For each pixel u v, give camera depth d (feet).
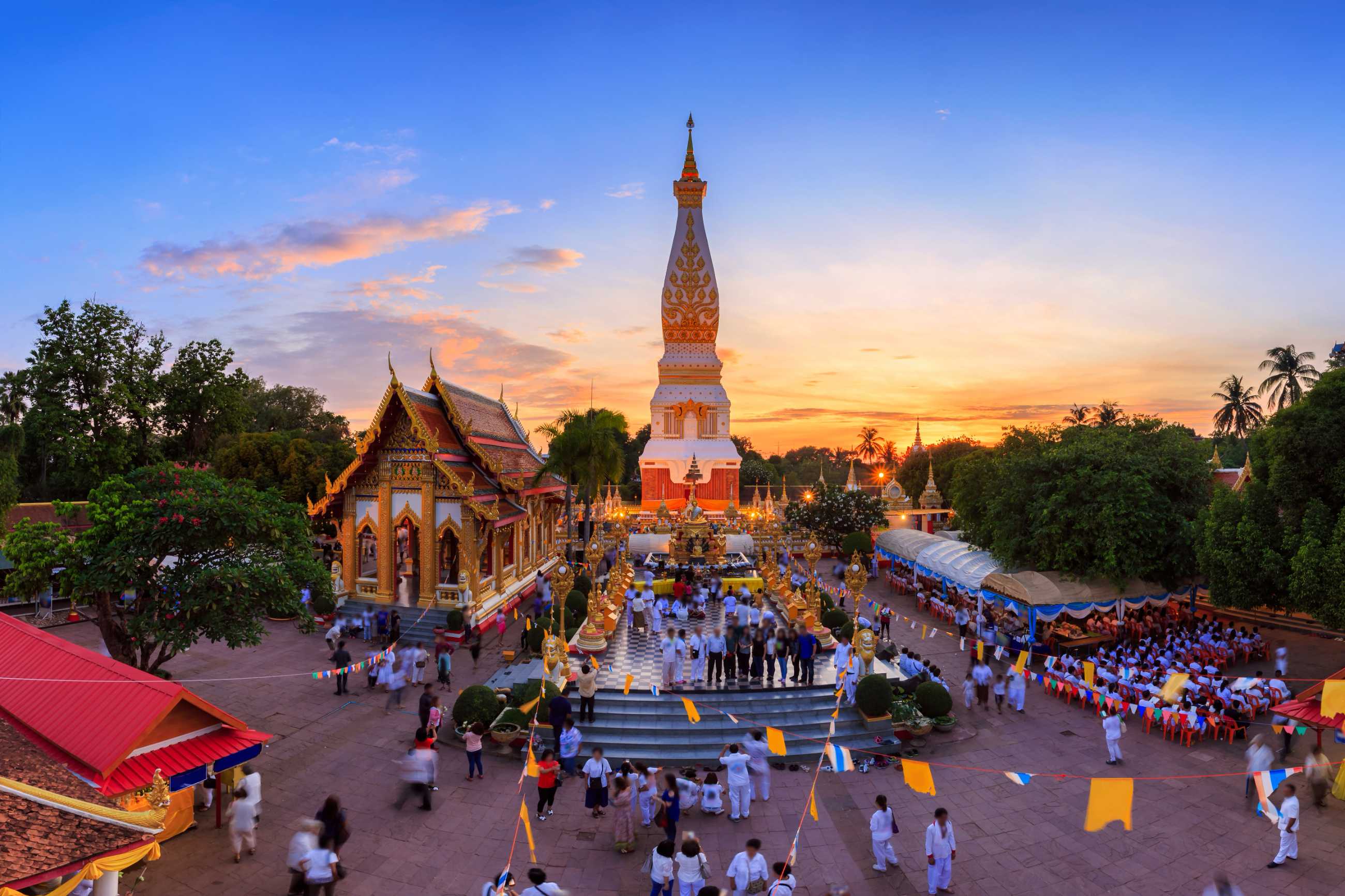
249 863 48.32
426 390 121.90
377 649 98.68
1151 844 52.19
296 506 78.69
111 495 67.15
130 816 34.88
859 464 469.16
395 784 60.70
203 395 155.53
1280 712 63.05
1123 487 99.04
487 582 115.75
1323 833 53.31
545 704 69.00
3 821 31.76
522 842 51.83
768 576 123.44
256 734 51.88
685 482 208.95
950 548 131.95
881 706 70.38
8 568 111.14
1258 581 87.86
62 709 48.44
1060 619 106.73
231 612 66.23
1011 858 50.26
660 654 88.94
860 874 48.29
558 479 165.07
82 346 136.87
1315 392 86.94
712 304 218.18
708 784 55.16
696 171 220.64
